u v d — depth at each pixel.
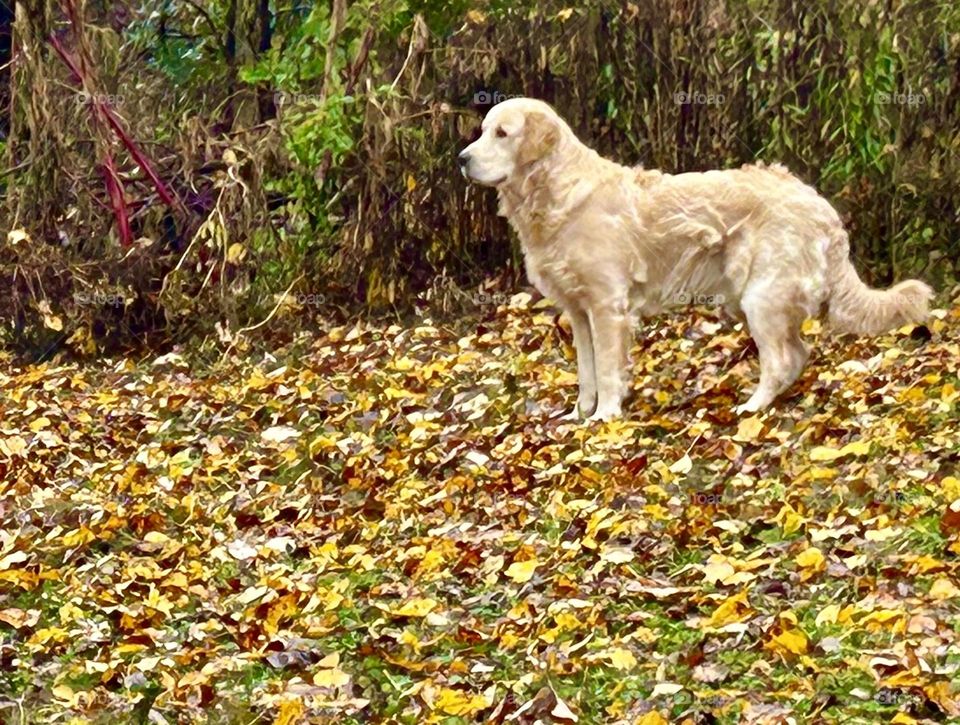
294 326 8.24
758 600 5.28
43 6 8.38
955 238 7.89
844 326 6.40
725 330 7.20
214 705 5.17
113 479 6.57
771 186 6.38
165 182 8.62
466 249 8.30
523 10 8.33
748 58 8.08
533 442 6.31
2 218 8.41
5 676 5.36
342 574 5.71
